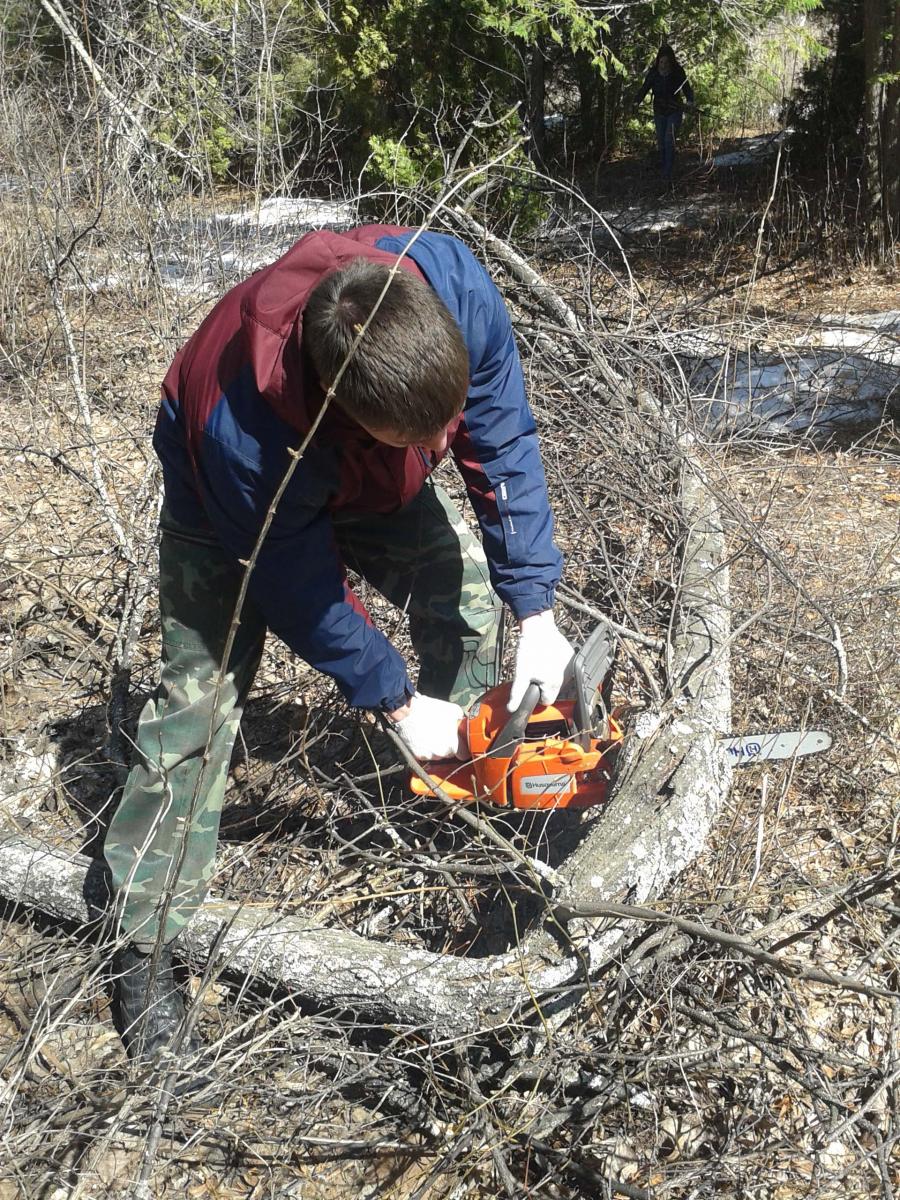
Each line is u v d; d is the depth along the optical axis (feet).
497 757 6.94
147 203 18.20
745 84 45.16
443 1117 6.70
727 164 40.16
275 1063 6.86
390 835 8.16
